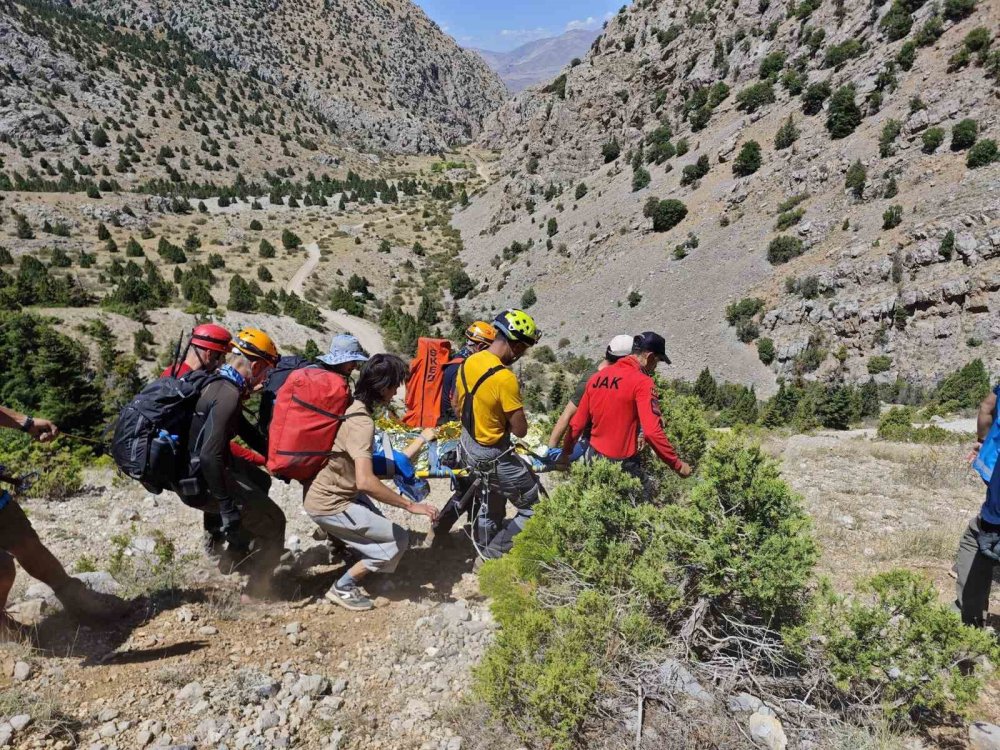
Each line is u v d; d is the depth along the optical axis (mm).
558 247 89688
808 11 92500
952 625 2701
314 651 3465
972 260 44531
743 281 61219
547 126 126562
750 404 38500
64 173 134375
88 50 184500
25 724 2539
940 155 55250
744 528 2932
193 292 72062
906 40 70125
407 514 6000
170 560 4383
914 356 44844
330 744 2676
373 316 84188
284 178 167875
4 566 3107
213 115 183000
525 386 52562
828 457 9984
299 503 6320
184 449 3609
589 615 2885
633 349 4230
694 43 112000
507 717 2688
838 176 62250
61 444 8773
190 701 2838
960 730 2854
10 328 27344
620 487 3453
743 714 2680
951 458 9297
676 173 86812
